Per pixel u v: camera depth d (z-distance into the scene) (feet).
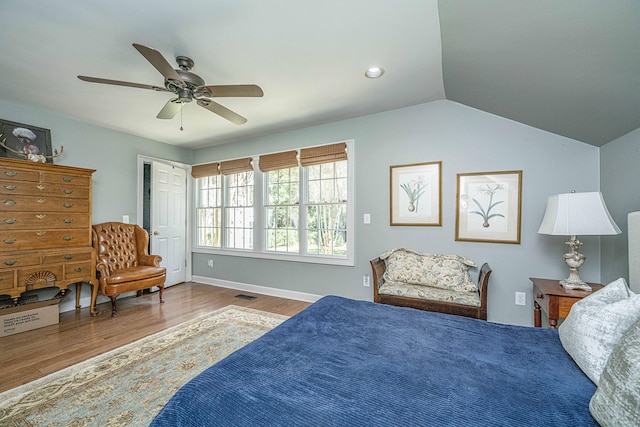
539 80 6.24
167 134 13.61
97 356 7.31
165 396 5.70
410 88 8.77
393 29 5.89
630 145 6.57
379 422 2.61
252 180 14.49
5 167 8.80
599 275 7.90
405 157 10.39
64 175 10.09
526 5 4.31
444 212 9.77
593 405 2.64
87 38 6.19
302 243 12.69
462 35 5.76
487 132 9.16
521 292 8.74
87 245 10.63
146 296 13.10
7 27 5.78
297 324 5.03
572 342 3.70
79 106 10.14
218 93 6.96
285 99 9.54
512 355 3.92
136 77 8.00
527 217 8.67
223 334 8.66
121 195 13.12
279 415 2.70
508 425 2.58
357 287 11.39
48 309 9.43
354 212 11.39
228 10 5.32
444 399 2.94
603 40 4.42
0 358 7.23
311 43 6.40
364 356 3.87
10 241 8.85
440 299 8.20
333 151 11.69
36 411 5.26
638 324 2.73
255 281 14.02
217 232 15.72
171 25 5.75
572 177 8.18
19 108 9.98
